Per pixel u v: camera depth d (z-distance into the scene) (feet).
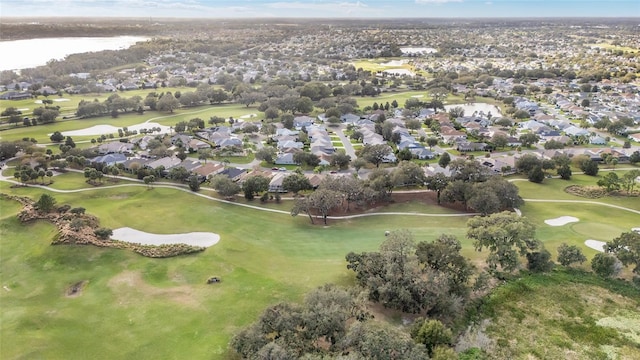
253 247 286.66
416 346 166.81
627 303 231.09
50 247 268.62
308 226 328.08
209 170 443.73
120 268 256.11
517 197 348.38
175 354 188.44
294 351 167.43
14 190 390.42
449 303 210.79
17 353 189.57
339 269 257.14
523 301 232.32
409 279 216.74
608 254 255.70
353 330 172.96
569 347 200.44
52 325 208.54
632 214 344.90
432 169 446.19
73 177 433.89
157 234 303.27
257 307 220.43
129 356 188.03
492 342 203.10
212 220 329.72
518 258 261.65
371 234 311.88
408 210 361.10
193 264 261.85
